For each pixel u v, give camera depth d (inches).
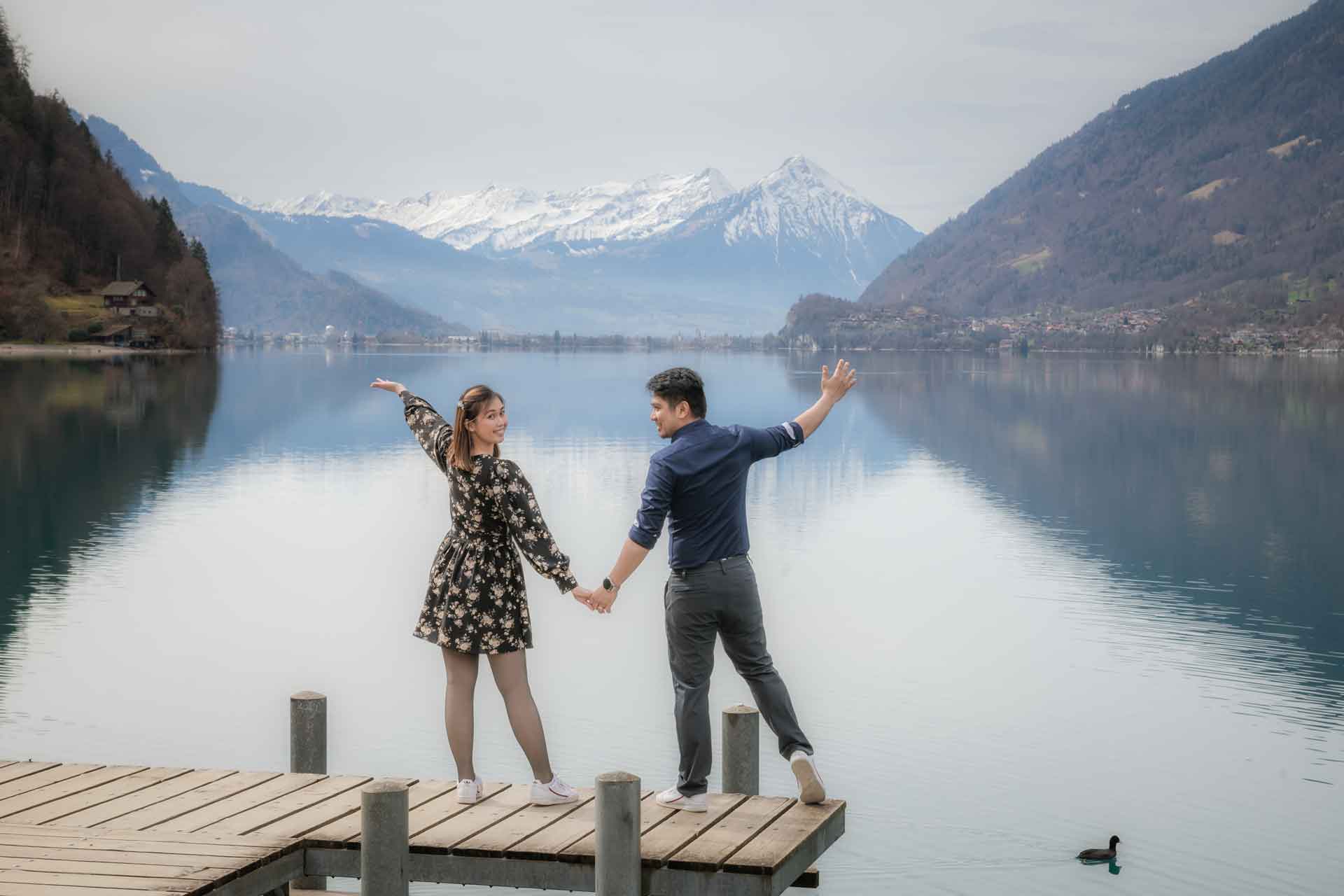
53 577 791.1
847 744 479.2
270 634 644.1
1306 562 912.9
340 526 1018.1
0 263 6087.6
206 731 480.7
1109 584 815.1
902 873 361.4
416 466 1469.0
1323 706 532.1
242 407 2544.3
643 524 224.2
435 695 536.1
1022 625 690.8
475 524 232.5
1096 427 2341.3
